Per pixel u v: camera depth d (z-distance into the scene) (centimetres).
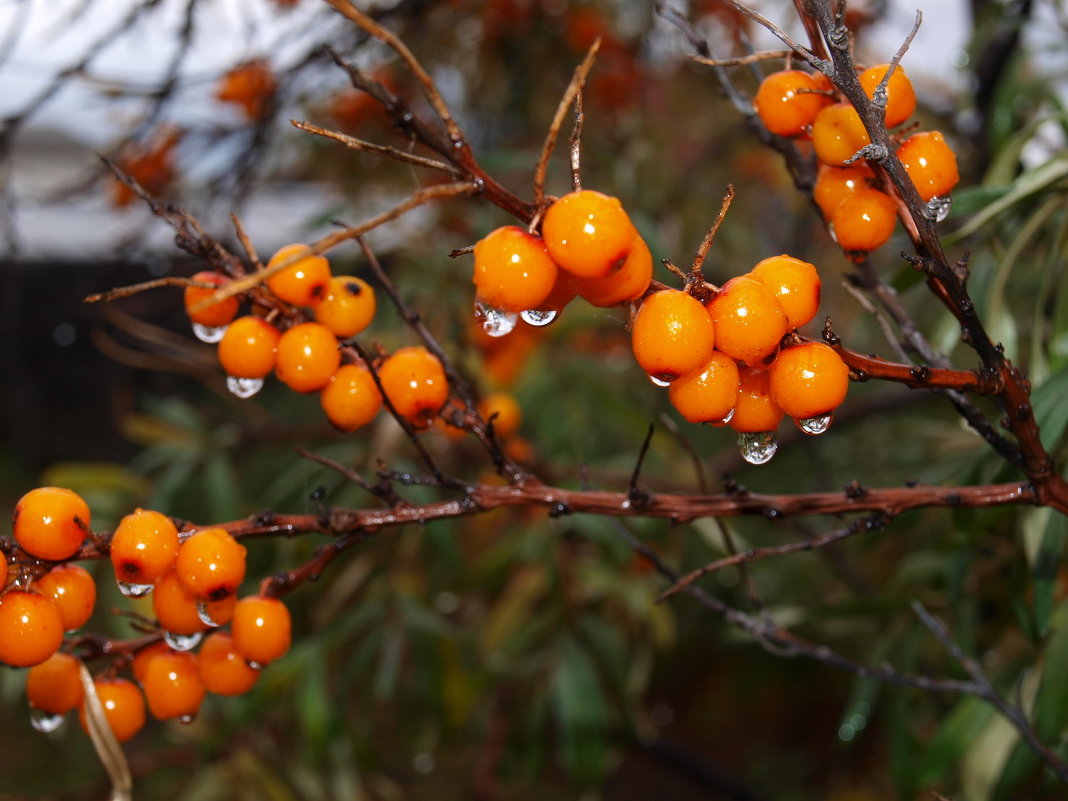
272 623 24
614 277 22
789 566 66
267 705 50
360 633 63
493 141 69
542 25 62
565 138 65
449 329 48
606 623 59
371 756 53
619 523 29
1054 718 31
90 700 24
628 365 68
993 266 33
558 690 51
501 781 65
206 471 54
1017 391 24
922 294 51
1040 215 30
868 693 40
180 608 24
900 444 62
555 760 77
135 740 78
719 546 49
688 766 69
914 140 24
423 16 49
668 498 26
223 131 46
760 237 81
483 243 22
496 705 65
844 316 74
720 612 29
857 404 57
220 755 53
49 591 23
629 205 61
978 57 46
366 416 25
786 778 80
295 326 25
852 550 58
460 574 54
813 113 24
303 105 54
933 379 23
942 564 39
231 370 25
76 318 73
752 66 28
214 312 25
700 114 72
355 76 22
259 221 65
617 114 69
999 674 34
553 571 53
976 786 33
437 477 25
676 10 28
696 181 71
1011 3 45
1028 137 32
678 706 91
